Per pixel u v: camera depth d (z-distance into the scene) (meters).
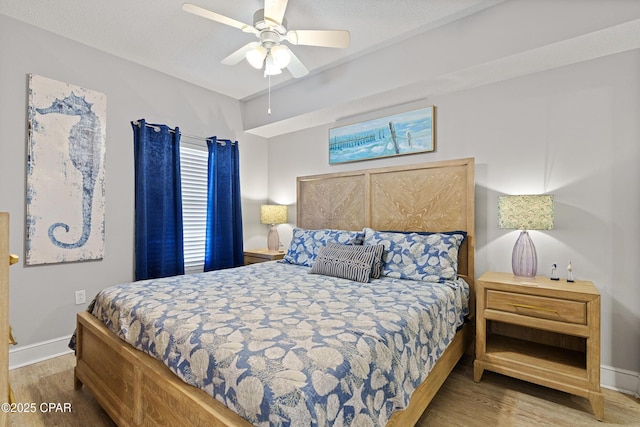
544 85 2.44
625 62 2.15
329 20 2.44
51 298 2.59
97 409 1.91
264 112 3.90
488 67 2.39
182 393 1.21
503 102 2.61
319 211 3.74
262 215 4.00
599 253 2.21
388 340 1.34
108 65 2.93
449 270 2.36
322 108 3.29
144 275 3.06
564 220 2.34
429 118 2.96
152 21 2.46
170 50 2.89
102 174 2.86
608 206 2.18
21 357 2.44
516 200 2.23
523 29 2.18
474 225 2.66
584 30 1.98
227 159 3.88
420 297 1.91
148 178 3.14
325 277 2.49
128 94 3.06
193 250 3.67
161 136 3.24
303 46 2.81
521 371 2.05
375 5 2.27
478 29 2.36
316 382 1.00
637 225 2.09
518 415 1.83
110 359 1.75
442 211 2.82
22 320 2.45
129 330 1.63
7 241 1.06
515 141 2.55
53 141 2.59
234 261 3.96
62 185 2.63
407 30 2.58
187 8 1.81
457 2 2.25
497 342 2.39
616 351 2.14
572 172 2.31
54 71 2.61
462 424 1.74
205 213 3.79
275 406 0.94
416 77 2.65
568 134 2.34
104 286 2.89
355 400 1.08
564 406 1.92
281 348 1.17
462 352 2.31
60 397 2.03
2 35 2.36
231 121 4.02
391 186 3.12
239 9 2.32
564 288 1.97
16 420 1.80
